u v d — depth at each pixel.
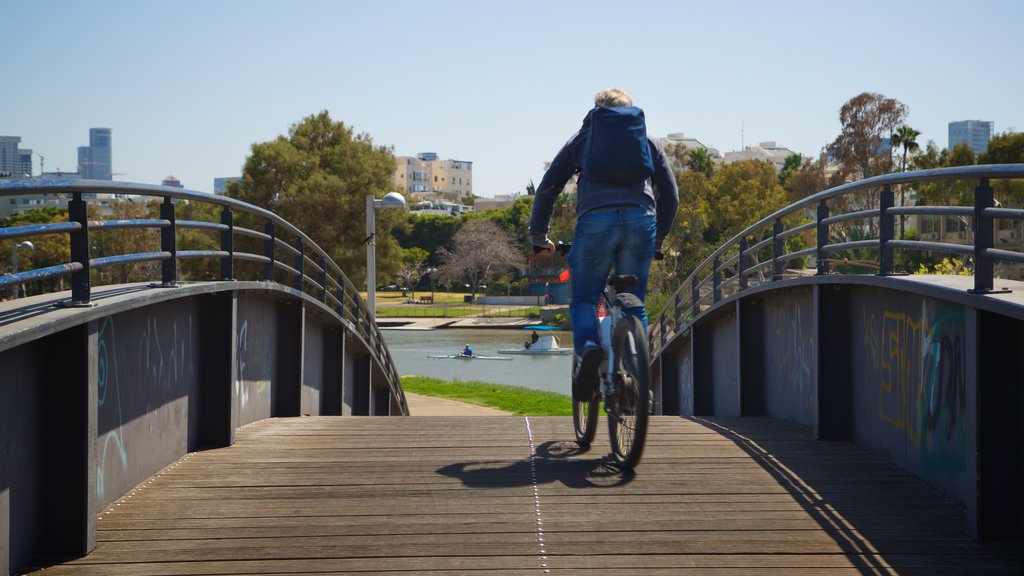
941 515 4.56
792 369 7.74
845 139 69.44
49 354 4.05
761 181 81.38
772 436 6.66
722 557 3.92
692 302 11.16
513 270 107.44
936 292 4.63
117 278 36.78
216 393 6.38
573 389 5.73
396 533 4.26
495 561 3.88
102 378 4.66
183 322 6.02
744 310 8.99
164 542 4.17
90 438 4.09
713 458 5.78
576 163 5.61
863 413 6.20
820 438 6.48
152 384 5.43
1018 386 4.18
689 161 94.38
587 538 4.17
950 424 4.83
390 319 80.62
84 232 4.25
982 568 3.81
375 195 48.53
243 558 3.94
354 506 4.71
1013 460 4.16
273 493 4.99
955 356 4.77
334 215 47.50
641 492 4.94
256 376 7.96
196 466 5.68
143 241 51.94
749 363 8.97
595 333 5.55
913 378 5.36
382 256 49.69
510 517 4.49
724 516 4.51
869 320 6.11
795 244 68.69
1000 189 23.70
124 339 4.98
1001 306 3.89
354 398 13.36
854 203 65.44
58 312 3.97
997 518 4.14
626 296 5.29
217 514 4.60
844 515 4.54
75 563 3.91
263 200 47.19
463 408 19.69
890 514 4.57
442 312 88.81
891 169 68.12
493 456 5.86
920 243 5.07
